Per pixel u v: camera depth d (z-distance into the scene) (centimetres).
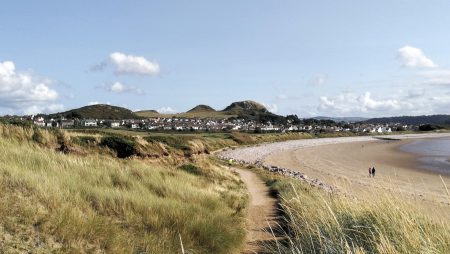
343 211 688
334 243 562
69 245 655
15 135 1664
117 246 724
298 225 759
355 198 746
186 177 2062
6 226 627
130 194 1106
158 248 795
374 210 614
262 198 2205
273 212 1617
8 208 672
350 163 7038
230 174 3331
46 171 1067
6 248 578
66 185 953
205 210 1200
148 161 2392
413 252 464
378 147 11894
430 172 5525
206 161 3312
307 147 12131
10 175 826
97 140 2225
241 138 12031
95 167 1409
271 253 845
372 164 6788
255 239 1099
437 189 2973
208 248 923
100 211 904
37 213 697
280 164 6838
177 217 1015
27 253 590
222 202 1572
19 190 767
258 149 10288
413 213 578
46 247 623
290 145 12725
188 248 870
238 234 1061
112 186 1231
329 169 5912
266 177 3741
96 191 999
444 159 7700
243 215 1439
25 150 1268
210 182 2388
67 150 1866
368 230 575
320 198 894
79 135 2244
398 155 8806
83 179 1171
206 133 14025
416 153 9306
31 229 651
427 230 519
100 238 727
